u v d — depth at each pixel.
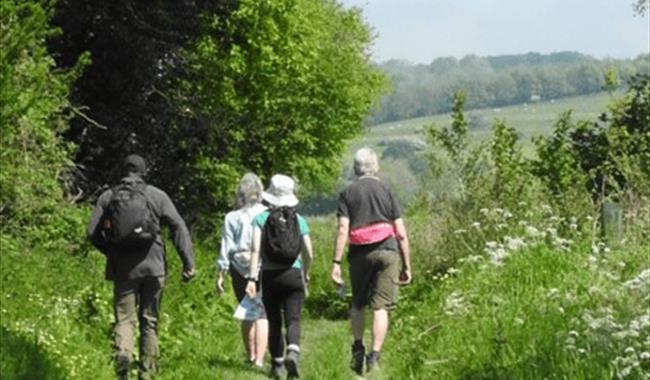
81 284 16.97
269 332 15.73
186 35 38.22
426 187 24.70
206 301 19.97
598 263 17.22
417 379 15.11
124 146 37.03
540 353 13.73
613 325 13.14
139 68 36.75
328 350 18.12
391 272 15.63
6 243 17.62
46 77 19.56
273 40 50.62
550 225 20.47
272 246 15.38
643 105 32.19
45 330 14.47
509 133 25.11
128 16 35.25
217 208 43.38
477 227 21.22
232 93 49.00
